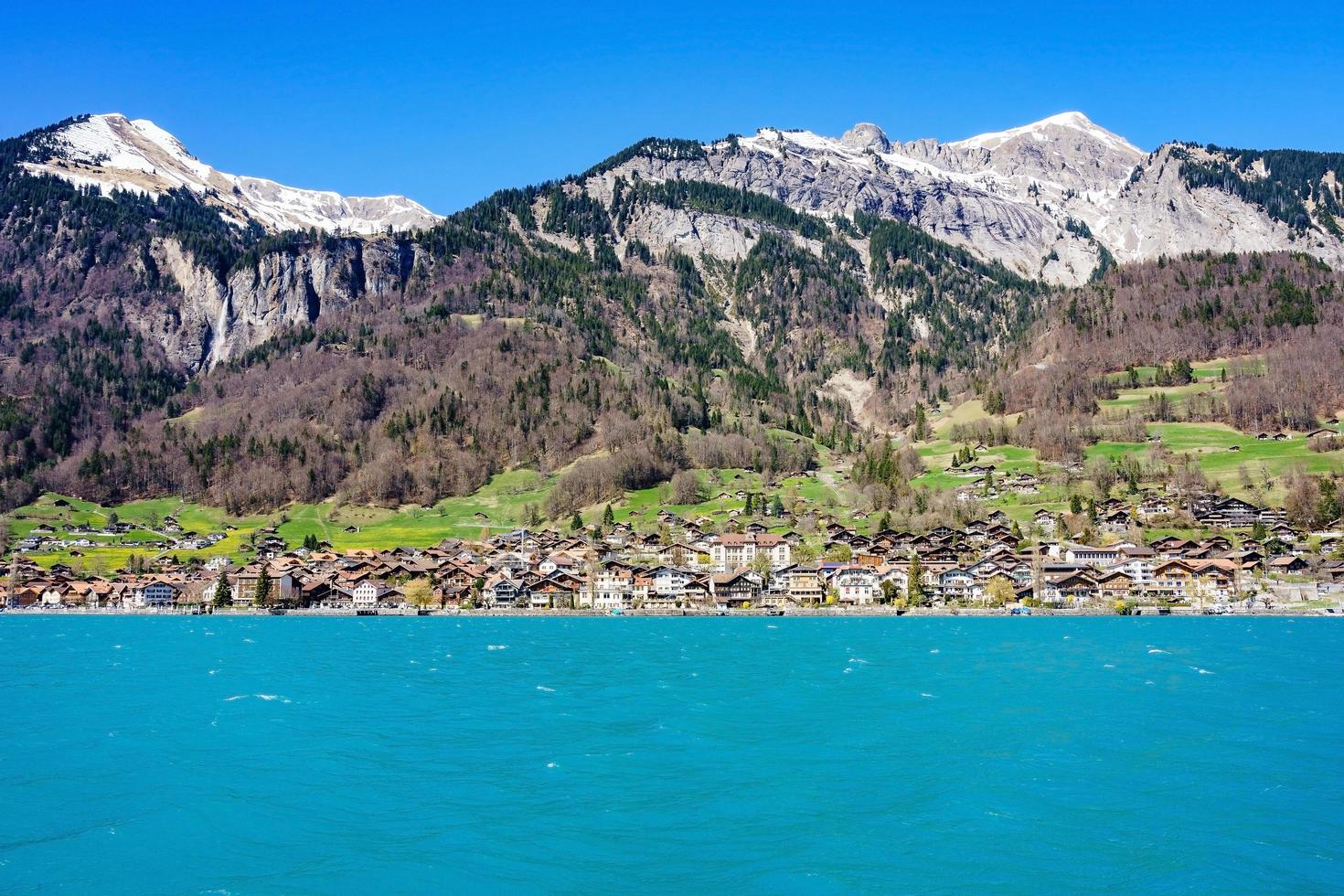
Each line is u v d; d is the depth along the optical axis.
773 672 105.81
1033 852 44.03
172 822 48.28
